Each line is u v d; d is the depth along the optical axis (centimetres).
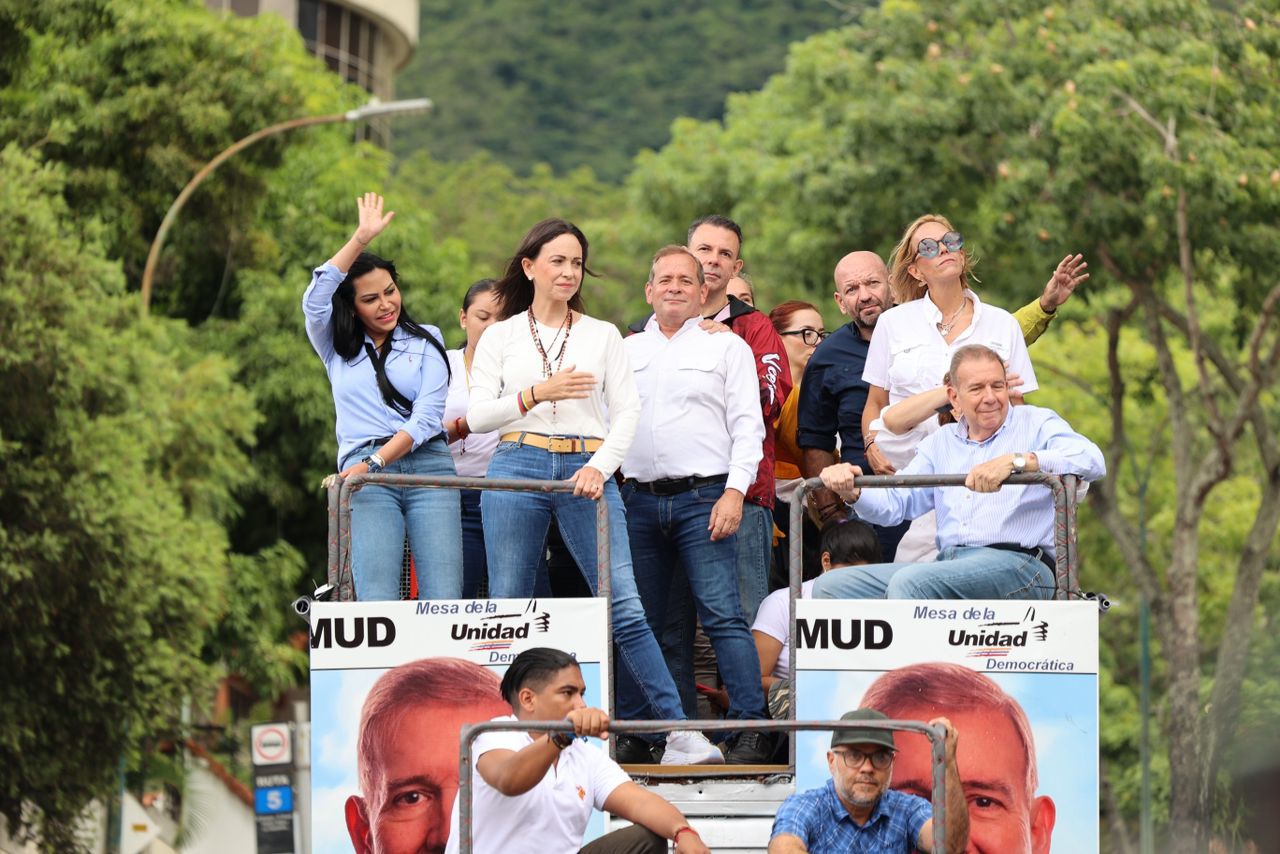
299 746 6253
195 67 7400
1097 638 1795
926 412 2059
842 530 2111
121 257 7288
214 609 6288
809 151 7556
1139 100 6162
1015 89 6488
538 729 1544
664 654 2220
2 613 5512
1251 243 6150
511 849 1709
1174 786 6288
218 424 6706
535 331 2033
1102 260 6450
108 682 5803
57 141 6950
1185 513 6569
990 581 1902
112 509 5688
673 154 9762
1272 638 6406
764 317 2330
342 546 1933
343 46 14212
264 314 7825
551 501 2023
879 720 1555
